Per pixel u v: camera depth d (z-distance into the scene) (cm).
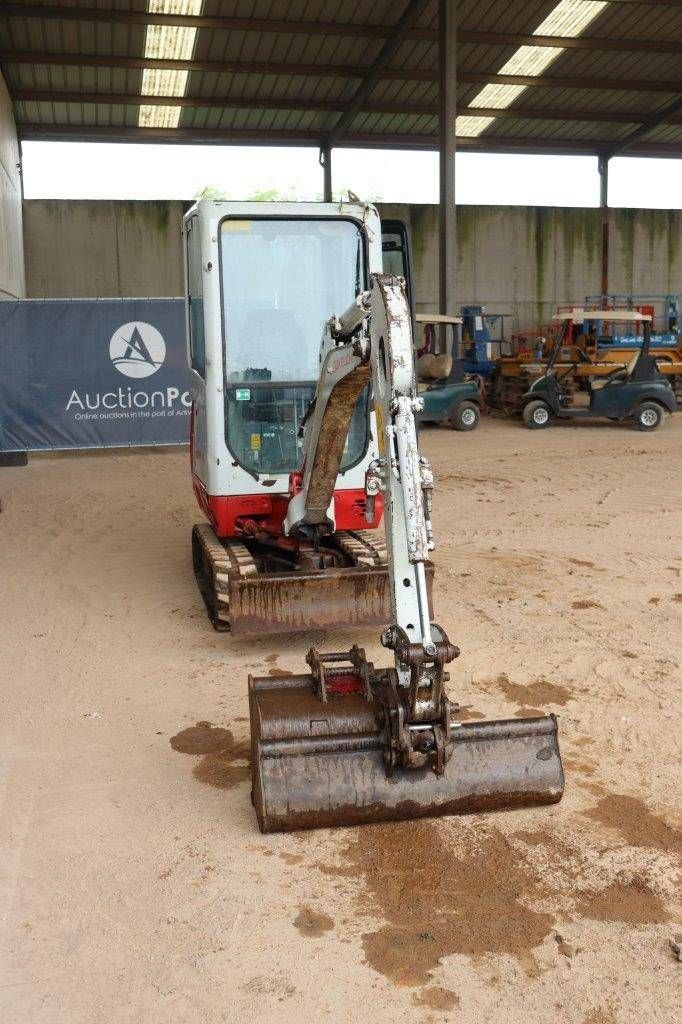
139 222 2191
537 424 1556
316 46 1875
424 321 1561
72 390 1230
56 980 265
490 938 280
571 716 436
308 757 338
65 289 2181
